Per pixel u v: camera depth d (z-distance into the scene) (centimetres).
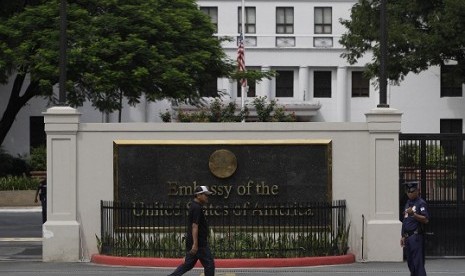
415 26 4525
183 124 2217
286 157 2219
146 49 4059
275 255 2144
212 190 2205
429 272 2036
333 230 2203
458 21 4191
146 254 2152
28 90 4641
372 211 2220
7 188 4409
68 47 3950
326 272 2014
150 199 2209
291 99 6375
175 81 4131
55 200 2212
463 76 4531
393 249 2216
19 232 3094
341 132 2227
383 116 2219
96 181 2220
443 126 6378
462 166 2286
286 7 6375
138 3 4238
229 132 2219
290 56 6359
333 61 6375
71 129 2208
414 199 1781
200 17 4559
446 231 2297
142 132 2222
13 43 4106
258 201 2208
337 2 6369
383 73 2252
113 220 2194
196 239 1686
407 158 2283
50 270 2050
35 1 4312
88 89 4222
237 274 1977
